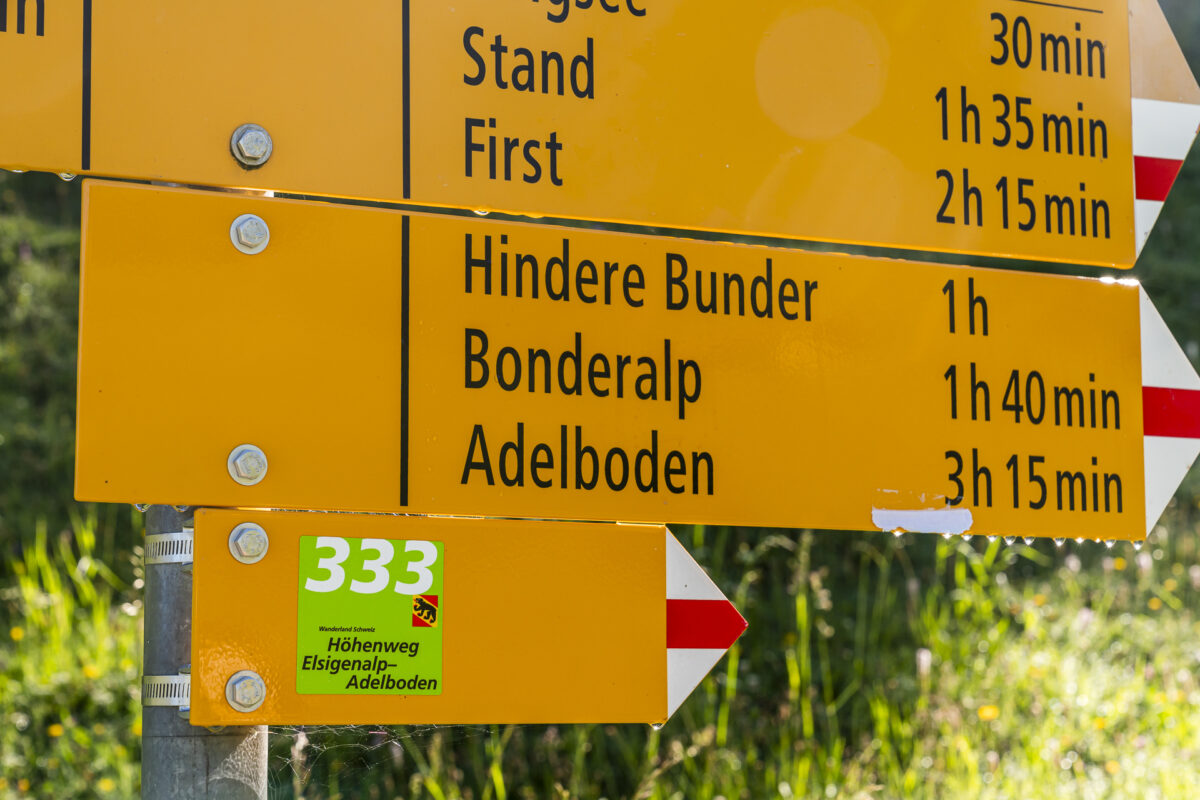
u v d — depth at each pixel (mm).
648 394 2227
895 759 5082
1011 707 5395
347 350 2031
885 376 2385
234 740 1971
